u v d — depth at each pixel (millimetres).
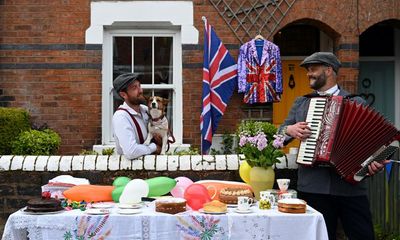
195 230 4223
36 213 4281
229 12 8516
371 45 10211
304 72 9961
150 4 8484
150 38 8766
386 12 8609
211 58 8234
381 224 6707
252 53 8242
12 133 7441
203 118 8148
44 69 8430
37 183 5762
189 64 8492
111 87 8648
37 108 8438
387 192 6684
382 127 4703
